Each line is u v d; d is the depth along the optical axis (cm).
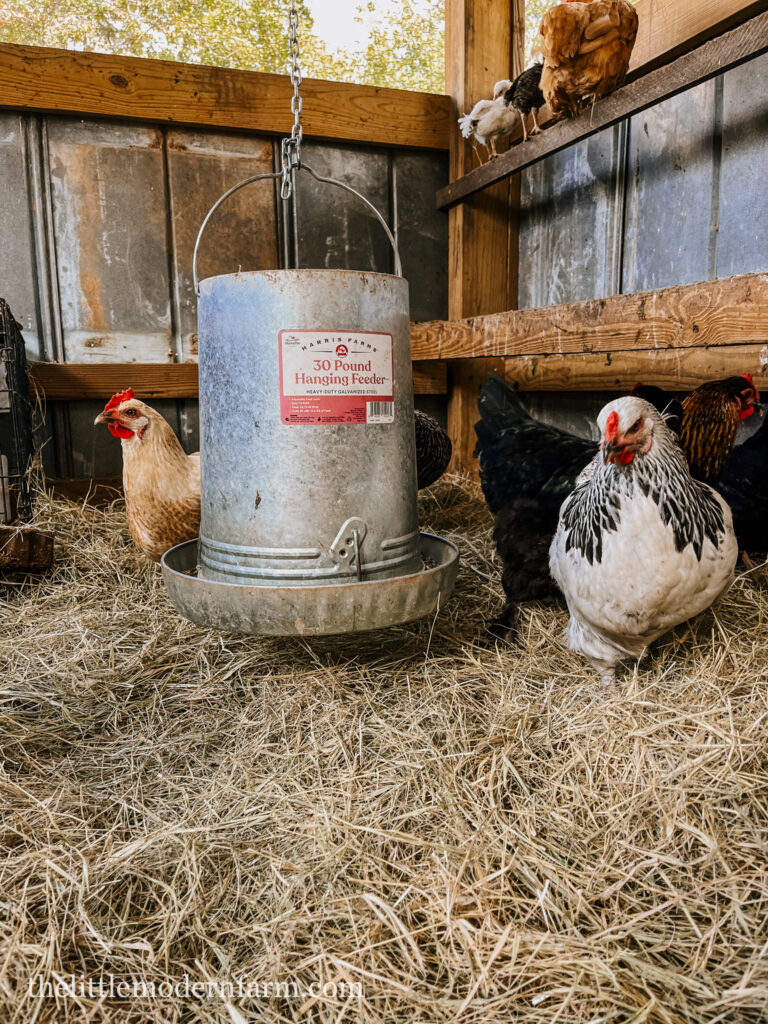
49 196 353
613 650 182
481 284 413
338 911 117
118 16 446
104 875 127
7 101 333
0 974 104
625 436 145
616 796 142
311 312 157
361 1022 99
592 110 277
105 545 304
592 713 169
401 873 126
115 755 169
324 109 383
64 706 188
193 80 359
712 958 108
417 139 406
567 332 244
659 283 318
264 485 164
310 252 402
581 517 172
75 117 351
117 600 259
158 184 369
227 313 164
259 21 468
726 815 135
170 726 180
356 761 158
